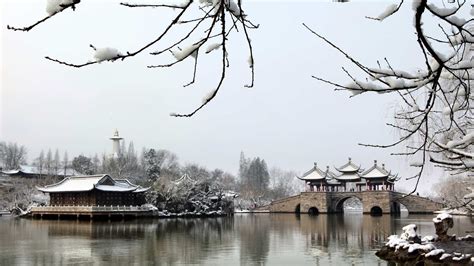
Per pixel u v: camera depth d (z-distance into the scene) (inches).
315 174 4119.1
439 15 172.9
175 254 1284.4
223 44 183.8
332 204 4050.2
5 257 1208.8
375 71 199.8
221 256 1250.6
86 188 2903.5
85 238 1697.8
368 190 3774.6
